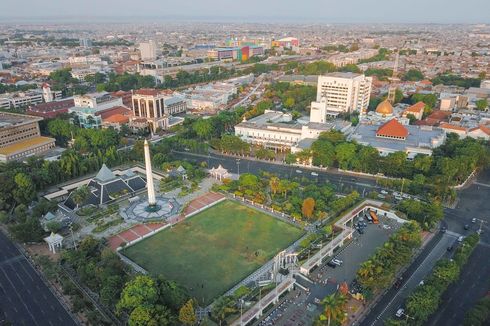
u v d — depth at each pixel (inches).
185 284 7667.3
